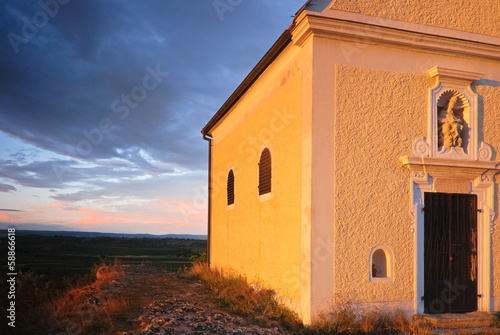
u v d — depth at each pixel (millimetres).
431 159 7172
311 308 6520
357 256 6828
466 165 7379
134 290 9586
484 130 7855
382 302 6859
